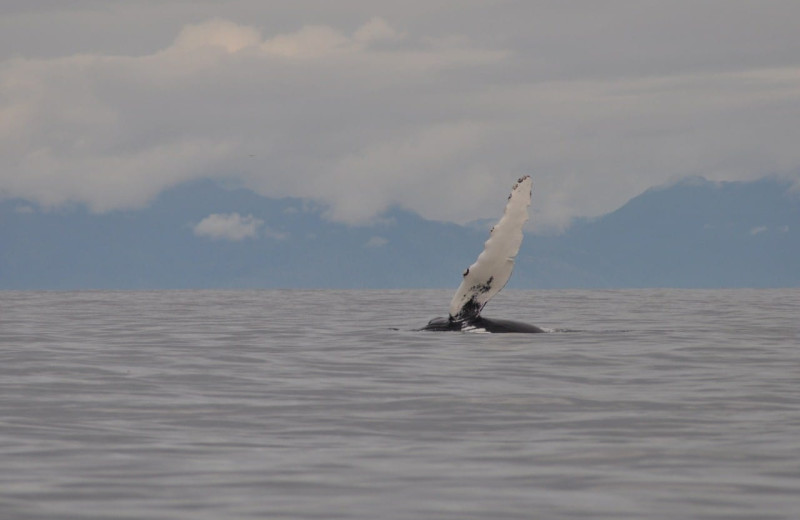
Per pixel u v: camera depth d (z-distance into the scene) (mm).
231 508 26297
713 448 33188
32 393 45156
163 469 30484
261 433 36312
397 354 61656
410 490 28047
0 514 25688
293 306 139250
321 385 48094
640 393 45281
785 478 29109
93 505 26531
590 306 138375
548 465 30953
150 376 51375
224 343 70875
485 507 26375
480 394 44969
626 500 26953
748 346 67375
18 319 102438
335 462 31422
